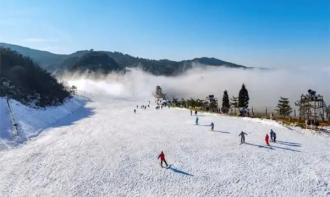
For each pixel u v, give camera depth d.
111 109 130.50
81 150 46.88
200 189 31.20
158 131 60.31
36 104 106.56
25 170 38.56
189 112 97.12
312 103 67.31
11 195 31.20
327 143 48.03
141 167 37.94
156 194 30.41
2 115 74.81
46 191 31.91
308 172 34.72
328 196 28.95
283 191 30.14
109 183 33.41
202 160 39.91
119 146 48.31
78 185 33.12
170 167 37.59
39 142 56.53
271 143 48.06
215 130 59.75
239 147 45.81
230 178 33.72
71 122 85.44
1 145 55.00
